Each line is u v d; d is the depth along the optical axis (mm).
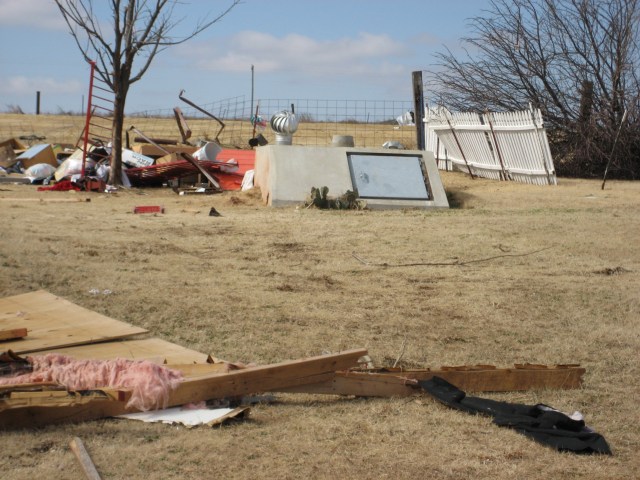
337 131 37188
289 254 12055
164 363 6215
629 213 16156
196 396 5574
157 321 8070
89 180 20906
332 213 16250
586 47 24844
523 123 20172
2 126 42250
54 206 16938
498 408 5855
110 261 10844
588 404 6340
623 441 5527
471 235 13680
